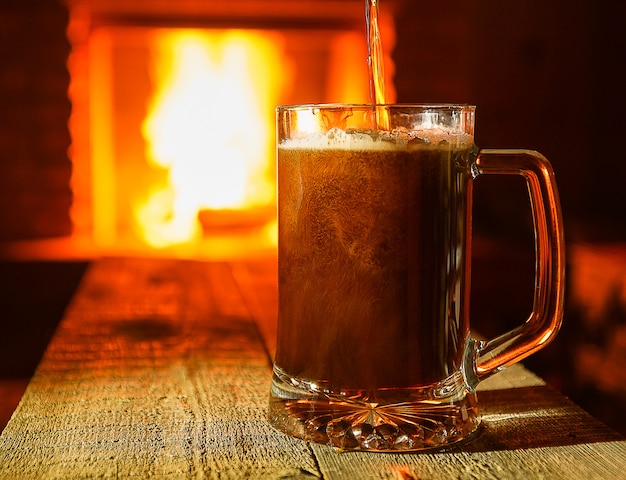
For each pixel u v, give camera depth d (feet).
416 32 7.34
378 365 1.44
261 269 3.10
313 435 1.48
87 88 6.91
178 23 6.98
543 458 1.42
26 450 1.45
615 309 4.19
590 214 7.69
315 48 8.03
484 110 7.75
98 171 7.34
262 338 2.13
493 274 6.28
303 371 1.49
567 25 7.72
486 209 7.46
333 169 1.44
